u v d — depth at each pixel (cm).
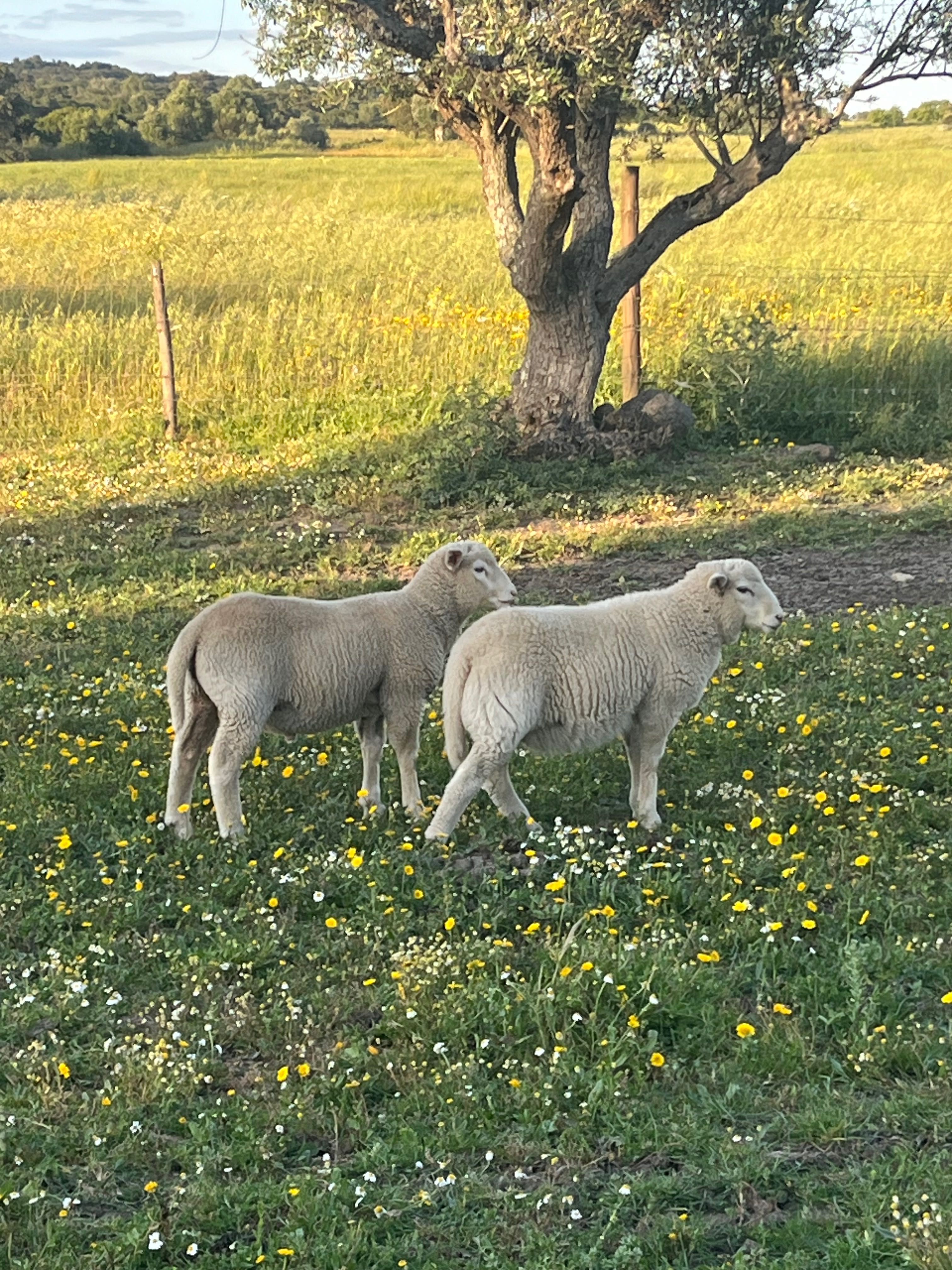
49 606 1072
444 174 4644
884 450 1353
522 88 1162
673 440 1364
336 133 8925
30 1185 710
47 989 775
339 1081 739
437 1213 705
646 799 848
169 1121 732
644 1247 693
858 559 1098
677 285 1822
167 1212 709
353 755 909
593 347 1330
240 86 8562
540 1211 703
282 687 845
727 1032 749
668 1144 716
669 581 1084
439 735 919
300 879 822
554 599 1064
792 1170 709
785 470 1294
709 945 779
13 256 2503
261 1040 757
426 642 862
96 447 1460
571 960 769
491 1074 744
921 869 804
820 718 899
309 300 2000
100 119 7262
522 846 831
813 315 1653
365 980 776
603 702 832
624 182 1373
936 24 1209
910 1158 707
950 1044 738
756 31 1234
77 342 1727
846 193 2881
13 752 913
